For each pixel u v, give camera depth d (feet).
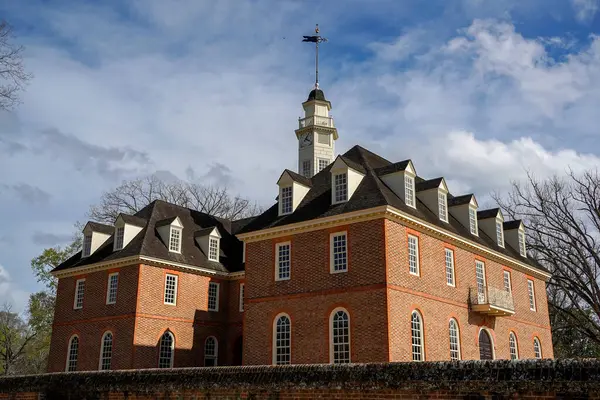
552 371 38.22
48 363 126.93
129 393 61.00
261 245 101.14
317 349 88.63
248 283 100.78
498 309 106.22
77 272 128.77
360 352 83.87
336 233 91.76
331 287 89.71
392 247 87.04
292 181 103.04
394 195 95.86
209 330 127.03
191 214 142.61
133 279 116.06
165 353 116.98
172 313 119.85
